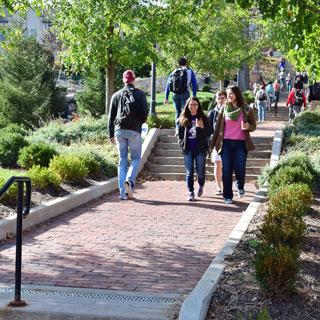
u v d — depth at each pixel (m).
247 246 8.65
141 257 9.02
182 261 8.86
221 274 7.69
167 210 11.82
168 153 16.39
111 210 11.77
